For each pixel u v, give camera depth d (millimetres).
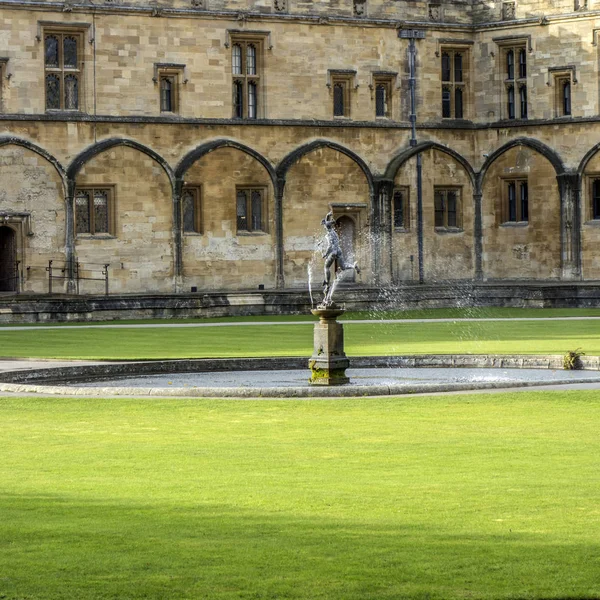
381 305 85500
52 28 85812
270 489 23438
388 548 19312
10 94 84750
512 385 37750
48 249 85312
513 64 96250
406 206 95750
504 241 96500
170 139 88688
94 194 86812
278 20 91688
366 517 21203
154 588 17531
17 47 84875
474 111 96688
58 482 24281
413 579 17828
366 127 94062
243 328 68375
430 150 96062
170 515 21453
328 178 93062
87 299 77562
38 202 85125
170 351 53188
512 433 29469
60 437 29625
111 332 65500
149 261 88125
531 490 23109
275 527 20609
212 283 90125
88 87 86625
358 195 93938
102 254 86750
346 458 26562
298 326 69875
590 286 86125
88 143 86500
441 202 96438
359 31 94125
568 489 23172
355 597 17062
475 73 96750
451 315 79000
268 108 91688
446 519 21031
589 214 94500
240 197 91250
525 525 20609
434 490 23172
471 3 96875
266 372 45844
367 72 94375
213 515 21453
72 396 36562
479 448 27562
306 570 18281
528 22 95438
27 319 75062
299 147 92188
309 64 92812
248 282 91062
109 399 35844
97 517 21375
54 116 85500
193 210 90000
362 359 47250
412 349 53312
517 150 95938
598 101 93750
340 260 42656
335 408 33812
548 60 95125
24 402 35250
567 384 38438
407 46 95500
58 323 74562
